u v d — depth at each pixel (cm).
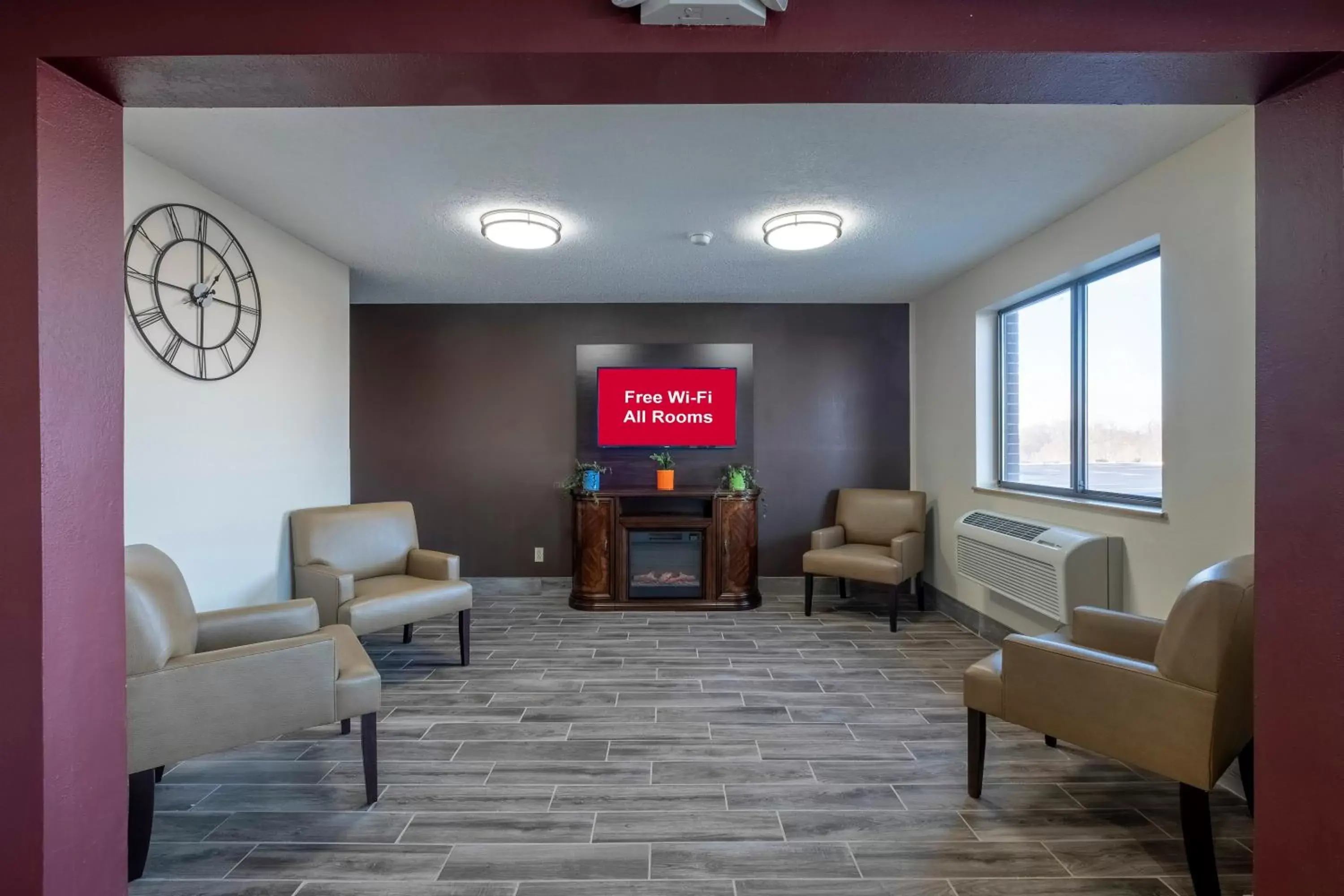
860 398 517
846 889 175
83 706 138
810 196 287
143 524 248
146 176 246
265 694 197
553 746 256
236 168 257
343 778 232
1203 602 168
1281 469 142
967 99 152
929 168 259
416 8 131
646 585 480
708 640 396
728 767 239
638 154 245
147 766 177
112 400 145
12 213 129
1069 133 231
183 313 265
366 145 237
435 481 519
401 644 388
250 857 188
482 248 361
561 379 519
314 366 360
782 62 135
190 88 142
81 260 138
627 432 516
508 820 206
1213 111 216
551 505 520
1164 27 130
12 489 130
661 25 131
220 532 288
